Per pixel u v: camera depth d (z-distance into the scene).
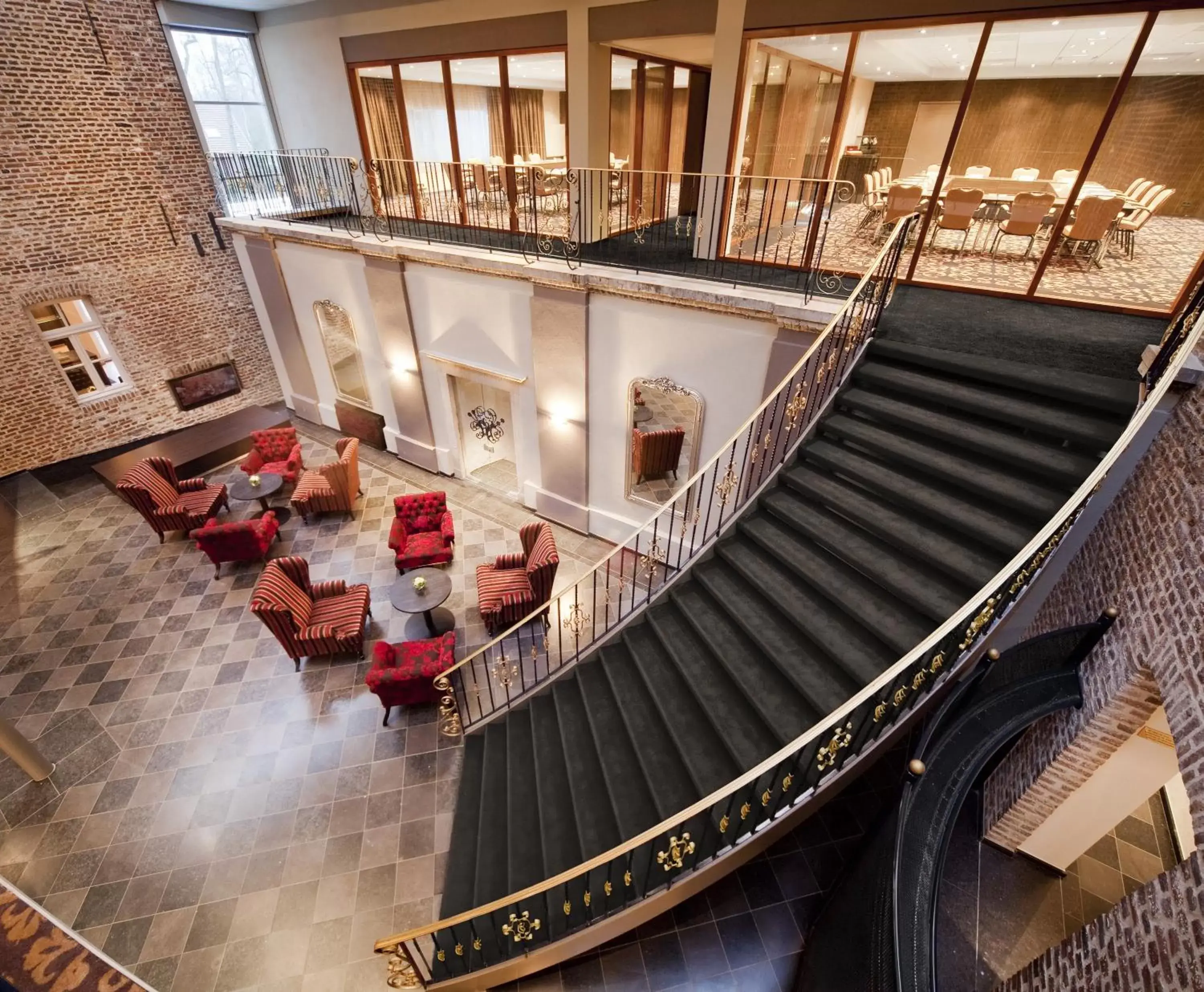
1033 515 3.92
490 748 5.25
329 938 4.21
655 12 6.09
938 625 3.89
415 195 8.70
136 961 4.11
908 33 5.14
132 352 9.78
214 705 5.81
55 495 8.87
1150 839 4.86
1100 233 6.06
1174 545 3.30
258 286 10.35
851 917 3.66
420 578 6.34
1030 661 4.30
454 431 9.17
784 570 4.70
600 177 7.52
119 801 5.01
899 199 6.66
